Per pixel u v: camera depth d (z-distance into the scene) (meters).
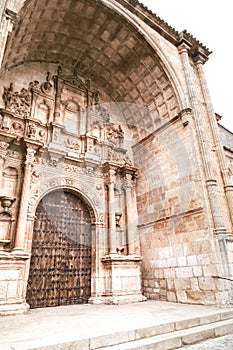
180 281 8.47
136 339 4.21
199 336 4.67
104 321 5.19
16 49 9.07
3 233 7.74
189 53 11.79
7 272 6.86
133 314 6.02
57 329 4.51
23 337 3.93
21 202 8.02
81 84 12.01
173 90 10.32
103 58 11.58
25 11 7.75
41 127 9.84
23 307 6.65
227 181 9.02
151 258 9.98
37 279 8.22
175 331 4.75
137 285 9.31
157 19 11.05
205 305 7.35
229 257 7.37
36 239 8.68
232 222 8.45
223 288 7.10
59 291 8.52
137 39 10.31
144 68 11.10
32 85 10.32
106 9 9.45
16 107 9.51
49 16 9.09
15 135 8.55
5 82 9.65
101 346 3.83
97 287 8.99
